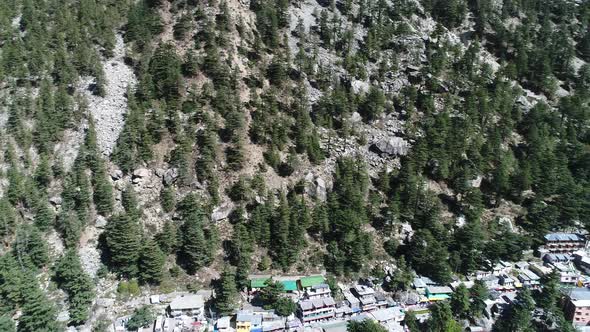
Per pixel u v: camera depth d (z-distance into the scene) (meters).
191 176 148.38
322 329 125.19
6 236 130.62
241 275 131.12
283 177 157.00
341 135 172.75
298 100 177.62
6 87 159.62
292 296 132.50
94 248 133.62
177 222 141.12
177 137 153.50
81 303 118.25
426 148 168.25
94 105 159.38
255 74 181.00
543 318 133.88
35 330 111.31
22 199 136.12
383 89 193.50
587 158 180.25
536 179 172.12
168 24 189.00
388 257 148.25
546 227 158.75
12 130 147.25
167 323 120.00
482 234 149.38
